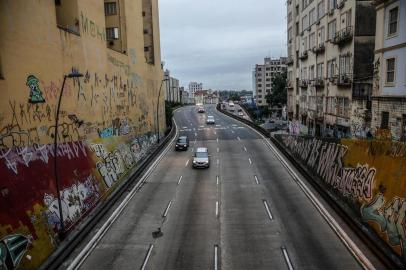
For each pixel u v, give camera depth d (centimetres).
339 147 2311
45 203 1723
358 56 3350
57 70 2134
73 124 2352
